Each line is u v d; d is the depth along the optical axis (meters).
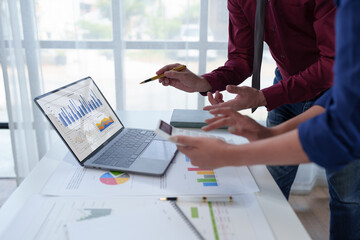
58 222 0.67
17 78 2.25
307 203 2.20
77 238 0.62
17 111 2.29
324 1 1.03
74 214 0.70
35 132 2.34
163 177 0.86
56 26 2.19
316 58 1.26
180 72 1.18
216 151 0.67
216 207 0.74
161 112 1.37
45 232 0.64
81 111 1.00
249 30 1.37
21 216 0.69
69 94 0.99
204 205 0.75
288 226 0.69
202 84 1.25
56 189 0.79
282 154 0.61
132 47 2.25
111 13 2.16
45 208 0.72
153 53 2.27
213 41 2.21
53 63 2.26
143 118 1.29
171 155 0.96
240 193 0.80
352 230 1.26
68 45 2.23
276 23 1.22
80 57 2.23
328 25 1.05
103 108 1.09
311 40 1.23
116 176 0.86
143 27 2.22
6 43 2.18
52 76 2.28
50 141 2.32
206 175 0.88
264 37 1.34
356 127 0.53
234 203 0.76
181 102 2.33
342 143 0.55
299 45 1.25
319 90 1.12
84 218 0.69
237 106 1.08
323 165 0.59
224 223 0.68
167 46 2.25
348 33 0.51
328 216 2.06
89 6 2.15
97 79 2.28
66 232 0.64
